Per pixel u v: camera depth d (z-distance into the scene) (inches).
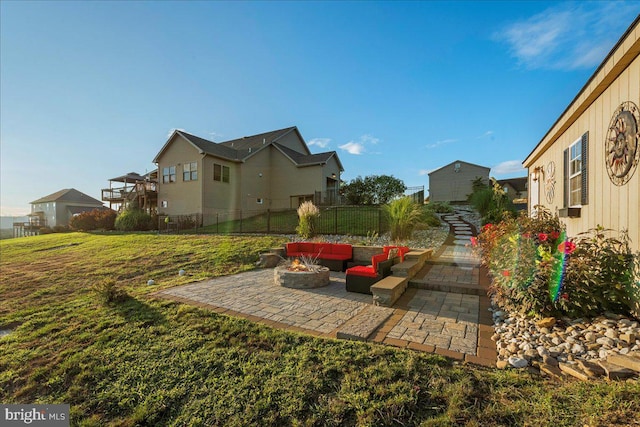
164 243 433.1
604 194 150.6
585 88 159.9
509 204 533.3
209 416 82.0
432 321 137.7
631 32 111.1
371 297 187.0
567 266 123.4
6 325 156.9
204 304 170.7
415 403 78.2
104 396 94.1
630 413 64.9
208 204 739.4
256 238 428.5
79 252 418.9
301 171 845.2
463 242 363.9
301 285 211.0
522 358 95.8
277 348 112.7
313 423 75.2
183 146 764.0
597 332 107.7
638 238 118.6
